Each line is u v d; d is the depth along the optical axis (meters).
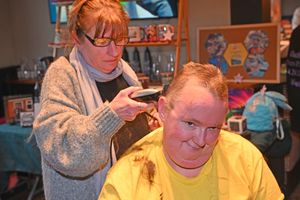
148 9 3.47
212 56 2.98
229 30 2.91
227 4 3.15
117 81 1.42
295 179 3.40
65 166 1.12
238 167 1.19
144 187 1.13
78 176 1.20
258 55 2.83
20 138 2.65
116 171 1.15
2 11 4.21
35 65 4.03
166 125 1.08
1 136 2.72
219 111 1.01
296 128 2.85
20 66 4.23
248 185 1.17
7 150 2.72
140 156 1.18
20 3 4.20
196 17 3.29
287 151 2.60
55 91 1.21
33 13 4.15
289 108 2.58
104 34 1.24
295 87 2.77
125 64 1.48
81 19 1.25
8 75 4.14
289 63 2.79
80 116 1.16
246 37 2.86
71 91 1.25
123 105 1.10
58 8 3.13
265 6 3.11
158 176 1.15
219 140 1.21
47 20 4.08
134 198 1.11
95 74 1.33
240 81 2.90
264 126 2.47
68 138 1.12
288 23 4.38
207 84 1.01
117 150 1.32
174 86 1.06
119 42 1.28
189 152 1.07
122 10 1.29
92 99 1.29
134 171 1.15
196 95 1.01
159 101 1.09
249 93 2.81
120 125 1.13
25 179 3.44
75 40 1.30
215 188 1.16
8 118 2.93
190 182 1.14
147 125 1.42
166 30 2.81
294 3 4.77
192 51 3.35
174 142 1.07
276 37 2.77
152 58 3.45
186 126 1.03
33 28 4.19
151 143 1.21
